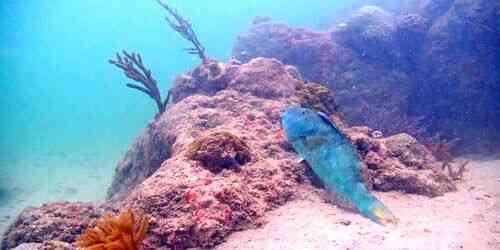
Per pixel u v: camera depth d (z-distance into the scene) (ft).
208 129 22.58
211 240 12.83
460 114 37.83
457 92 38.24
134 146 33.68
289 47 45.75
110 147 72.02
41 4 155.63
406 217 14.67
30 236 17.74
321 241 12.59
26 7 151.94
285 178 17.06
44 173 56.70
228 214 13.58
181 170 15.31
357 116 39.75
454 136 37.63
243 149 16.96
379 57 42.32
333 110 23.09
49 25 273.75
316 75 43.01
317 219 14.23
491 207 15.92
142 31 386.32
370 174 18.20
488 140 35.60
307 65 44.16
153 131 28.12
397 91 40.60
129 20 369.30
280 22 49.37
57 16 240.32
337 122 21.62
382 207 10.98
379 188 17.98
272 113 23.09
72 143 78.89
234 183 14.96
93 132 91.61
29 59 380.37
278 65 28.07
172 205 13.82
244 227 13.83
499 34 37.01
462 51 38.58
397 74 41.42
